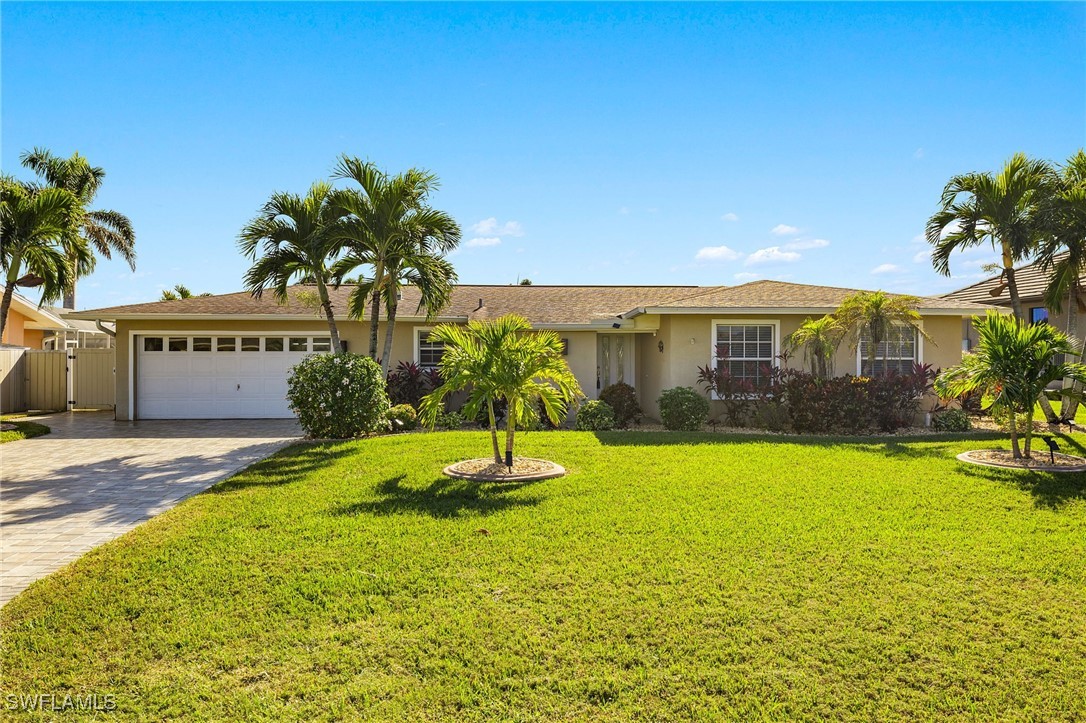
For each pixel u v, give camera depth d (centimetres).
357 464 972
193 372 1708
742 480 834
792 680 362
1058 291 1338
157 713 332
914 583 494
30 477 934
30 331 2447
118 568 527
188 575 510
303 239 1388
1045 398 1288
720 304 1477
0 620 434
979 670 373
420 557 549
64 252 1677
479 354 917
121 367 1686
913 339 1515
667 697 347
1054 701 343
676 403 1380
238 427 1537
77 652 391
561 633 414
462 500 743
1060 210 1193
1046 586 491
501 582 496
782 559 544
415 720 327
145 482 896
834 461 960
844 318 1366
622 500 736
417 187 1364
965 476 859
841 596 470
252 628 420
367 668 375
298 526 642
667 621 429
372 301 1477
